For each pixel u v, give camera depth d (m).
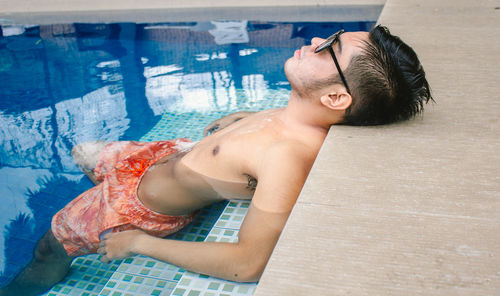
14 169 2.84
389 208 1.16
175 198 1.91
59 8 4.95
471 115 1.65
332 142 1.51
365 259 1.01
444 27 2.83
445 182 1.25
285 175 1.47
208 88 3.60
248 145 1.65
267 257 1.37
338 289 0.94
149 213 1.90
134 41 4.62
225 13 4.56
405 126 1.60
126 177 2.04
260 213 1.43
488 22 2.86
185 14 4.70
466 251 1.01
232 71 3.85
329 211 1.16
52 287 1.94
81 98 3.59
